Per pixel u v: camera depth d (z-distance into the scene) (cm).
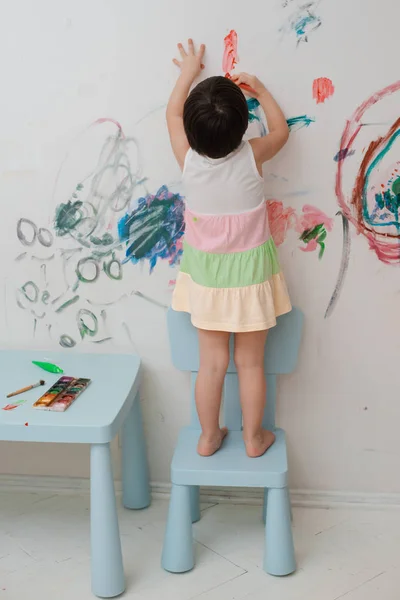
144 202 168
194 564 158
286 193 163
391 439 176
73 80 163
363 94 157
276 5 154
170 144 164
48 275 175
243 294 150
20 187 171
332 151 160
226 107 137
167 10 157
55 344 180
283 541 153
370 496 180
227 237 148
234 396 171
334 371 173
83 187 169
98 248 172
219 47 158
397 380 172
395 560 159
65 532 171
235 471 151
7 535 170
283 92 158
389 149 159
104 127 165
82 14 159
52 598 148
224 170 144
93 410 149
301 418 177
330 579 153
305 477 181
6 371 168
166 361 178
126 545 166
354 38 154
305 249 166
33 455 188
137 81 161
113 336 178
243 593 149
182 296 160
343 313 169
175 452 159
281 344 167
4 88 165
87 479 188
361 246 165
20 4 160
